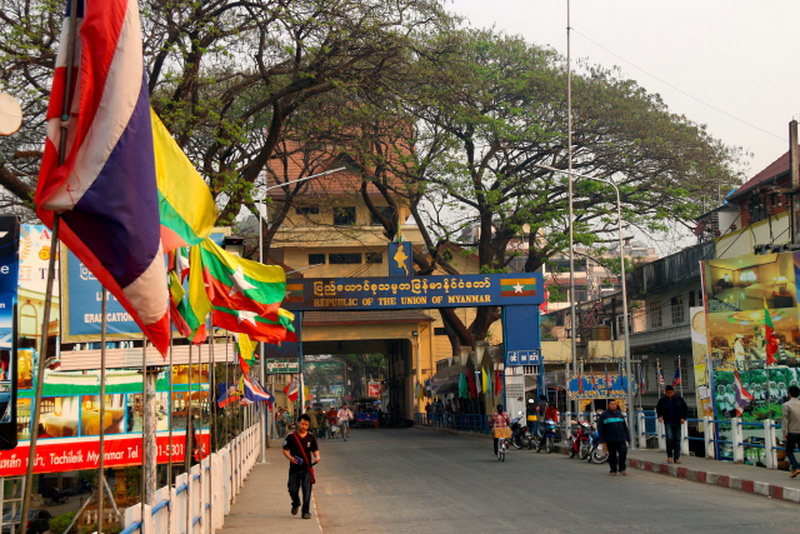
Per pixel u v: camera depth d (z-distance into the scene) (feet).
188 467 30.12
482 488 57.72
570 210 107.34
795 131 93.76
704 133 151.94
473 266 197.57
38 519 36.58
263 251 113.50
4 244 24.70
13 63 68.90
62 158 14.70
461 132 142.51
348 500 54.08
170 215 22.91
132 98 15.08
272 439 155.22
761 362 71.10
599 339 140.36
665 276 134.21
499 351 124.47
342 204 171.12
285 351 121.80
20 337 35.60
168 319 16.62
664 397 66.49
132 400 40.63
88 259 15.70
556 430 97.40
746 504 45.88
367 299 102.37
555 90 142.31
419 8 89.20
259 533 39.27
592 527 38.99
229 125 76.59
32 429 13.35
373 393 249.34
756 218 118.42
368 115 103.24
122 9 15.03
